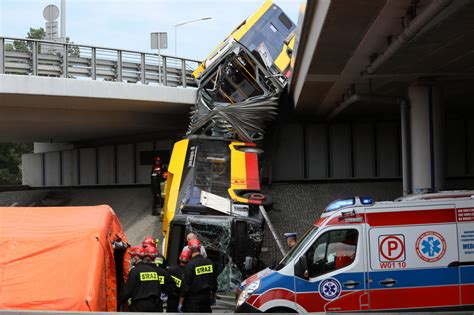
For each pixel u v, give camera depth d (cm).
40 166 4391
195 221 1900
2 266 1116
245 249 1872
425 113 2222
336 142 3497
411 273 1135
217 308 1645
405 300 1133
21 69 2766
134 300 1133
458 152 3397
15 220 1221
